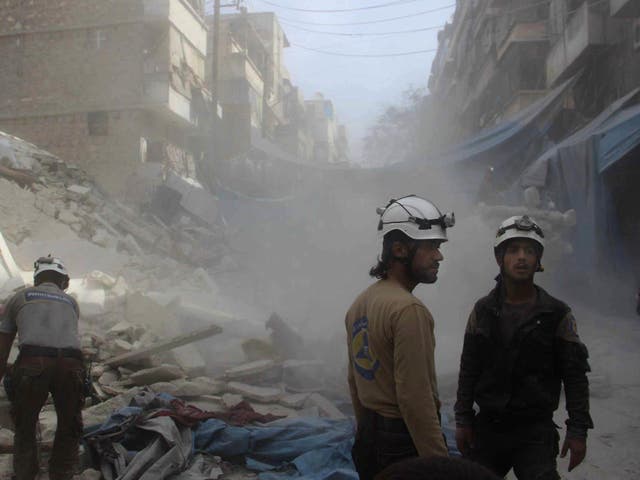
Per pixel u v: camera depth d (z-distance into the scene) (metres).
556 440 2.83
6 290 8.97
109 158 23.78
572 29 17.58
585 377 2.79
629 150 12.33
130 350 6.80
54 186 16.59
